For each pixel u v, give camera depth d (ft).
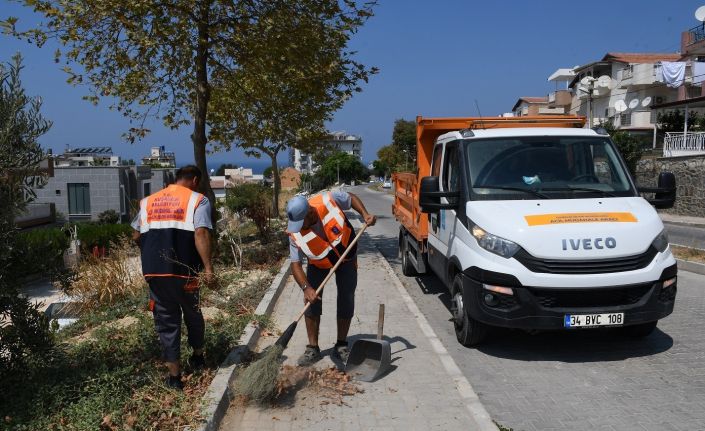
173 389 14.66
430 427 13.76
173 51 35.53
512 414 14.83
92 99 37.76
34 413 12.78
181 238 14.73
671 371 17.54
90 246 49.06
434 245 25.30
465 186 20.81
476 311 18.44
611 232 17.66
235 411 14.65
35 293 27.94
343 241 17.39
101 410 13.08
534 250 17.40
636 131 133.80
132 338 18.95
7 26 32.50
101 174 98.84
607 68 154.71
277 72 39.45
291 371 16.57
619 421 14.29
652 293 17.52
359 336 21.03
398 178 37.42
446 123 27.27
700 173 81.46
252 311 23.75
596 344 20.20
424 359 18.39
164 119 41.34
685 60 120.78
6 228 12.87
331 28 39.29
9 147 12.64
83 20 33.42
